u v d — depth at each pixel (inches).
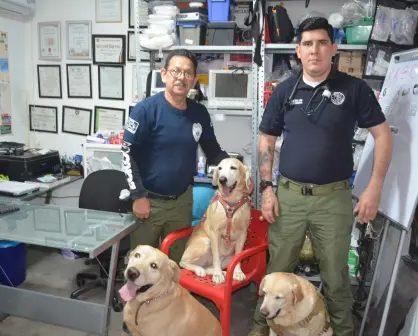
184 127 77.2
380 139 65.9
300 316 62.6
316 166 66.4
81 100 133.6
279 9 98.7
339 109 65.1
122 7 123.1
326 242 68.1
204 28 104.0
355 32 95.1
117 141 114.7
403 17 92.4
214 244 78.0
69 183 127.7
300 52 66.4
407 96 73.6
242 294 102.3
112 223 76.1
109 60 127.3
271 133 73.4
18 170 113.5
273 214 72.2
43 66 135.0
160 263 57.1
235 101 101.5
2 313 87.4
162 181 77.4
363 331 82.6
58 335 81.9
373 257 92.3
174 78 72.7
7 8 120.8
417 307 67.5
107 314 72.6
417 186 63.9
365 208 66.1
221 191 77.5
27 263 116.0
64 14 129.4
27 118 139.9
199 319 60.6
